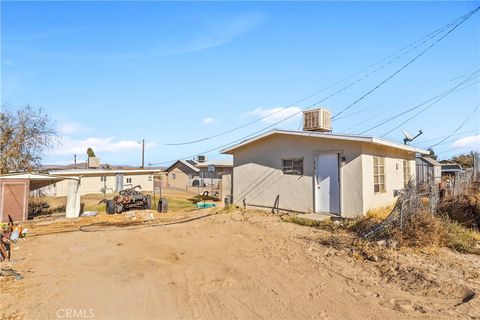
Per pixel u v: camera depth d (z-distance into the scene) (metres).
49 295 5.93
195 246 9.66
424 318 4.80
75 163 50.50
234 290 6.05
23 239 11.45
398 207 9.45
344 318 4.84
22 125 25.06
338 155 12.87
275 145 15.22
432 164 27.20
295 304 5.37
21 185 16.67
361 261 7.54
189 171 46.75
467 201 12.17
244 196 16.61
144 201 21.02
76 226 14.67
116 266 7.79
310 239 9.76
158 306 5.40
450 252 8.12
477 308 5.08
